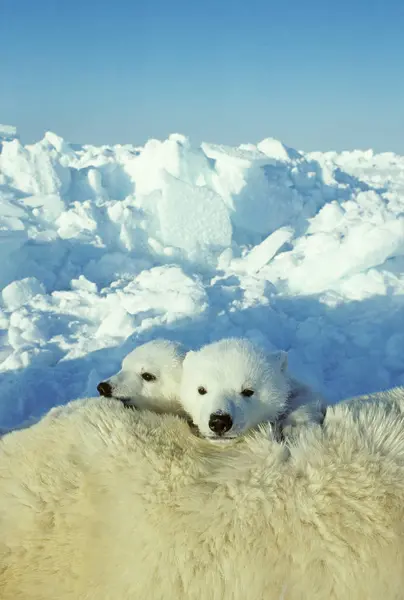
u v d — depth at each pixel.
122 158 11.99
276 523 1.76
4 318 6.69
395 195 12.62
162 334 6.37
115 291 7.66
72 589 1.84
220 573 1.76
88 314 7.00
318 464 1.84
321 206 11.25
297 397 2.92
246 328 6.72
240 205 10.08
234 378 2.75
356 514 1.74
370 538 1.72
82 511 1.88
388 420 1.98
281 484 1.82
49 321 6.71
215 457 1.98
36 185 9.91
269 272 8.45
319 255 8.23
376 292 7.56
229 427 2.33
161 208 9.08
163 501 1.83
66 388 5.33
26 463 2.01
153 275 7.81
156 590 1.77
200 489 1.85
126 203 9.58
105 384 3.22
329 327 6.68
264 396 2.77
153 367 3.27
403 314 7.04
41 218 9.09
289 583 1.73
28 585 1.88
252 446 1.98
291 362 5.81
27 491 1.94
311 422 2.26
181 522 1.80
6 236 7.79
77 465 1.96
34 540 1.88
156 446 1.98
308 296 7.64
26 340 6.25
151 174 10.56
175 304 6.94
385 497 1.76
